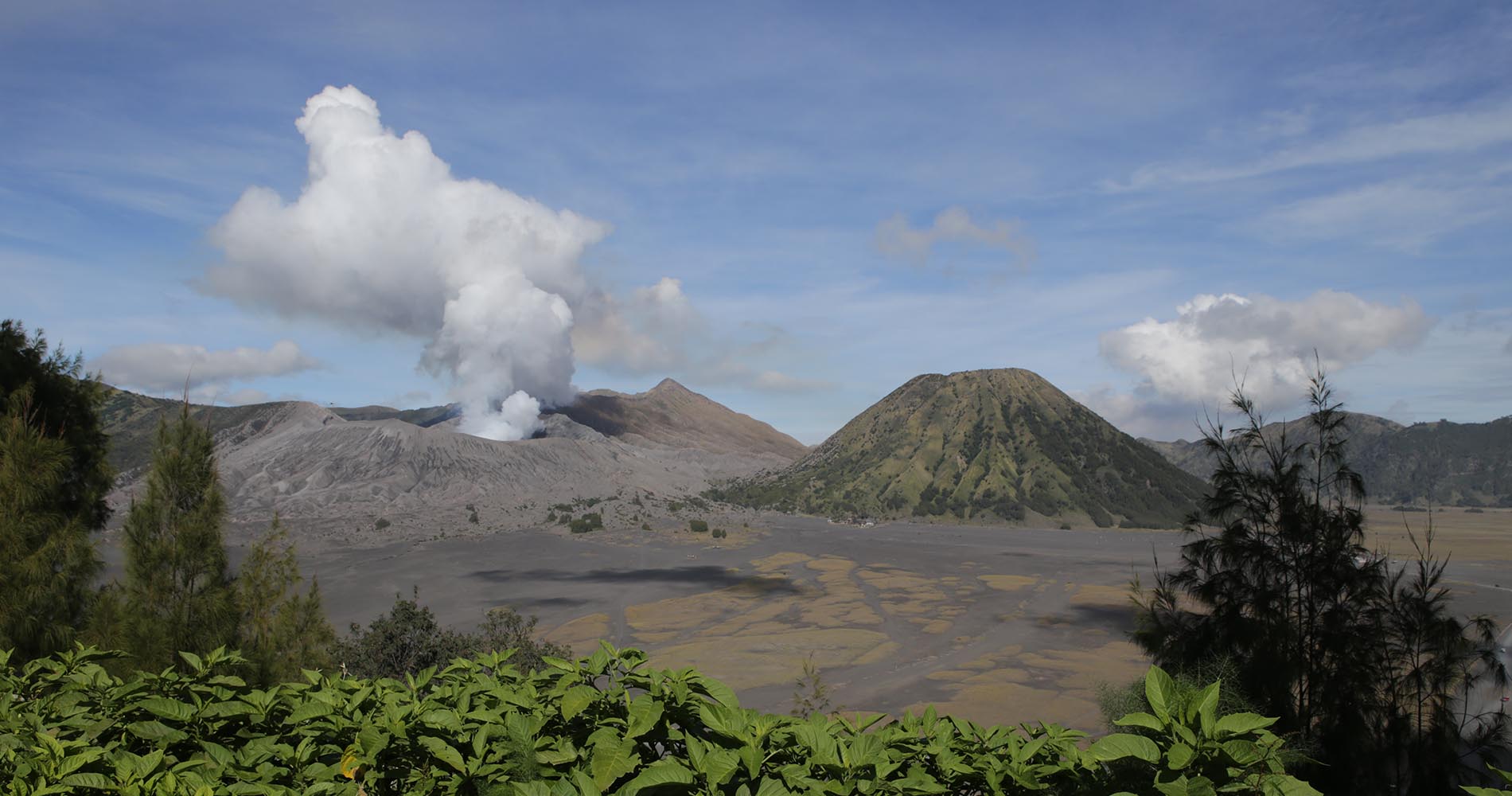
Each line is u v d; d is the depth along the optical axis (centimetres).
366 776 367
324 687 455
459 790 356
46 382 1834
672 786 316
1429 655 1348
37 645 1117
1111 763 337
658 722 357
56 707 446
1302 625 1421
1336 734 1308
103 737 433
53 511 1270
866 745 337
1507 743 1300
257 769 380
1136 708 1398
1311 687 1360
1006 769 337
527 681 434
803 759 346
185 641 1215
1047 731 370
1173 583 1582
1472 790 311
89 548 1233
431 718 371
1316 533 1435
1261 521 1505
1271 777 298
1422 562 1397
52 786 351
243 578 1353
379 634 2584
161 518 1272
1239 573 1475
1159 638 1543
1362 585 1384
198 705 436
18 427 1269
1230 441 1582
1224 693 1237
